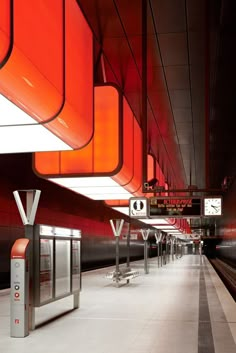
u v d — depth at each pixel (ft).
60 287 38.65
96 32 45.88
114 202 85.46
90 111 39.96
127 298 53.36
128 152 54.13
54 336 31.12
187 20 43.21
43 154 48.37
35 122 30.50
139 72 55.42
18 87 24.86
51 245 36.50
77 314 40.65
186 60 51.70
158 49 49.32
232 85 58.59
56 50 30.12
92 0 39.34
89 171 47.03
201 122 77.10
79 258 44.83
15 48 23.30
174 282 79.05
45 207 89.56
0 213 68.49
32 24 25.75
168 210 66.08
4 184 69.97
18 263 31.48
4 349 27.32
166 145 94.32
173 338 30.22
